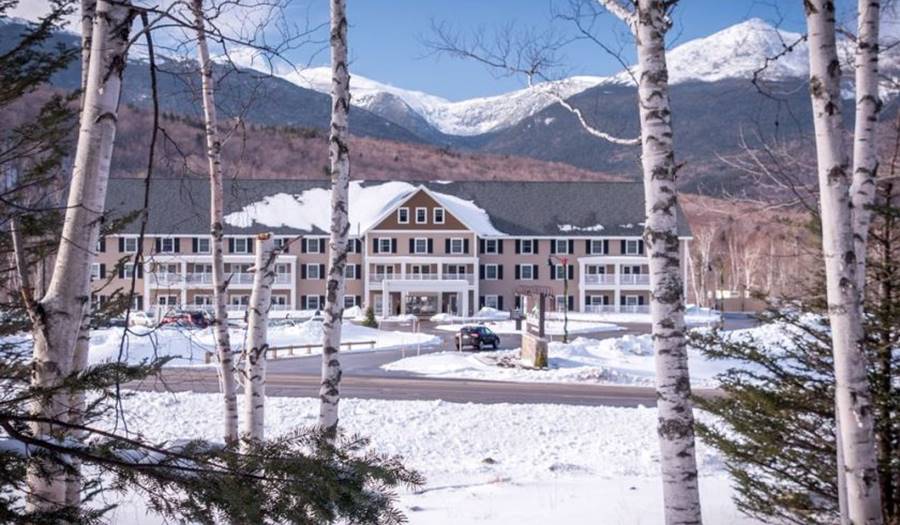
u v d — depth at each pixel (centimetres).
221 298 1251
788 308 1052
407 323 6328
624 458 1705
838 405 695
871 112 795
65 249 537
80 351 589
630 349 4097
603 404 2486
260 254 1197
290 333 4728
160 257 4188
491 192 7744
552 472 1548
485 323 6272
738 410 945
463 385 2900
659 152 755
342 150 1073
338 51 1075
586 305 7350
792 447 913
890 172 873
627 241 7381
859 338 686
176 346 3397
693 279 7312
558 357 3734
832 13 692
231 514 429
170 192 6725
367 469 466
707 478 1455
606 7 830
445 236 7206
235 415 1239
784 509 975
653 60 759
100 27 560
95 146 552
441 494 1325
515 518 1131
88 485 486
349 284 7269
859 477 679
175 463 448
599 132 888
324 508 440
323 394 1050
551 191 7738
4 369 698
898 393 848
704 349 962
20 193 834
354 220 7244
